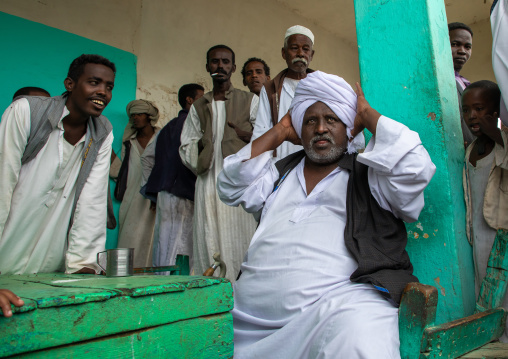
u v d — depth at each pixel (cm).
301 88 213
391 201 181
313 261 174
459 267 199
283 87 315
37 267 246
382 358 135
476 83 226
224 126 345
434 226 206
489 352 153
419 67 218
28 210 238
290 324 161
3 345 100
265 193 215
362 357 136
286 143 309
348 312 149
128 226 452
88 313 113
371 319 145
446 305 199
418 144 178
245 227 325
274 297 174
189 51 542
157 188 390
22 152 233
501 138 215
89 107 242
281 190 212
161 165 398
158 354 127
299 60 315
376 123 188
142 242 451
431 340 136
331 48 724
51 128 238
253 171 209
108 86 247
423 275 207
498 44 197
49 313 107
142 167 438
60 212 249
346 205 185
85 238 247
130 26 497
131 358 121
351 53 764
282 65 643
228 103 355
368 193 188
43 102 239
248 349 167
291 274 174
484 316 162
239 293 188
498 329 173
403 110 222
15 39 423
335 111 203
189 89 450
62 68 448
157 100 509
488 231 217
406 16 225
